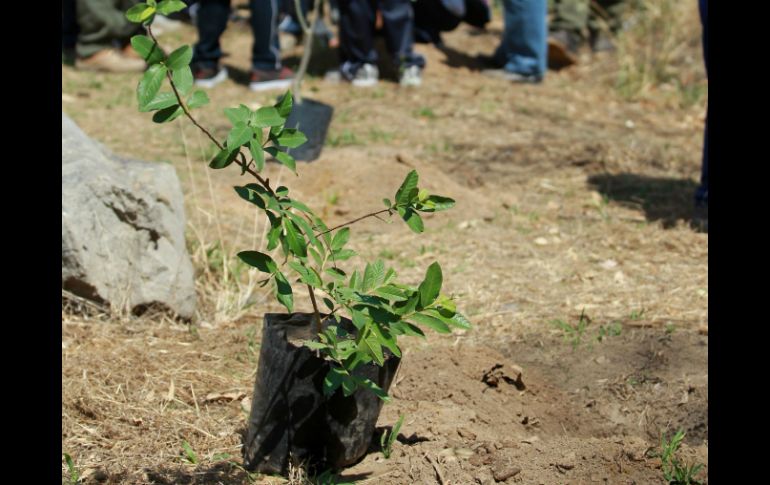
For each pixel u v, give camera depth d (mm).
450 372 4133
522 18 10820
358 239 6160
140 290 4668
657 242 6258
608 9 12000
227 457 3459
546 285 5484
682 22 11883
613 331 4828
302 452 3244
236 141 2758
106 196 4559
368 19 10273
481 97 10234
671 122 9773
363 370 3150
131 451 3496
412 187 3041
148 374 4098
